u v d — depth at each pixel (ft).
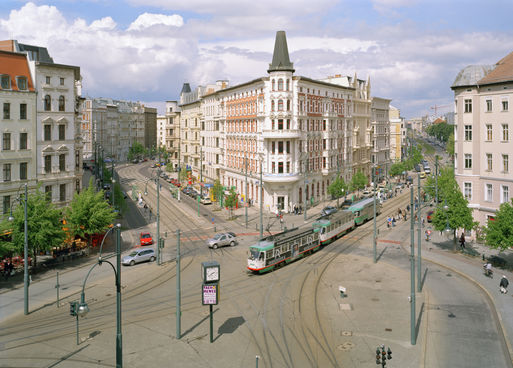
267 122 246.06
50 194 173.58
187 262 154.10
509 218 130.62
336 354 85.87
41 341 91.40
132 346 89.30
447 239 187.73
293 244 152.25
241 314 106.52
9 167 159.53
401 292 121.49
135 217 245.24
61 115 176.24
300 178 253.24
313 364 81.97
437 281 131.44
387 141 437.58
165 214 253.44
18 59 167.22
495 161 168.76
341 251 169.89
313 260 156.76
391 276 136.46
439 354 85.40
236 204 253.24
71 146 181.37
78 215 159.12
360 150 352.90
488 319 102.53
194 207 276.00
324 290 123.65
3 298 118.32
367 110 364.79
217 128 340.80
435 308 109.60
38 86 167.84
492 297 115.85
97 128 567.18
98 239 187.01
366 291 122.52
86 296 120.06
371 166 386.93
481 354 85.25
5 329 97.76
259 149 257.14
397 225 221.46
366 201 236.22
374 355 85.25
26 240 107.86
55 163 175.01
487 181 172.45
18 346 89.04
